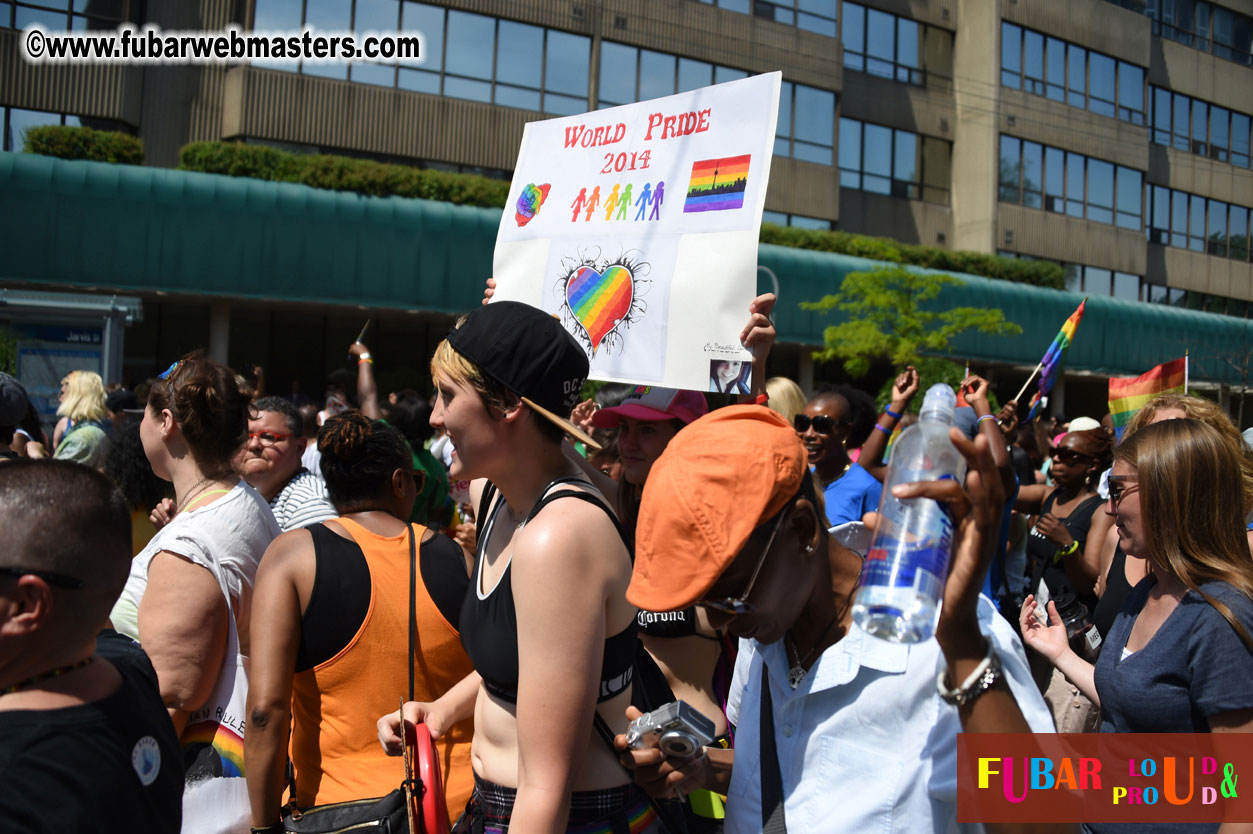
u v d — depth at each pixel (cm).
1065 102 2788
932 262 2417
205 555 247
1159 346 2792
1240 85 3300
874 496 397
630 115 296
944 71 2700
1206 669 196
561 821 161
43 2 1711
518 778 174
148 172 1609
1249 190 3334
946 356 2325
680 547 136
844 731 152
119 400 773
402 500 278
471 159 1994
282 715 232
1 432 392
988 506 124
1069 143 2783
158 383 271
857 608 127
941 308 2358
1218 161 3222
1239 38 3325
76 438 593
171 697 241
